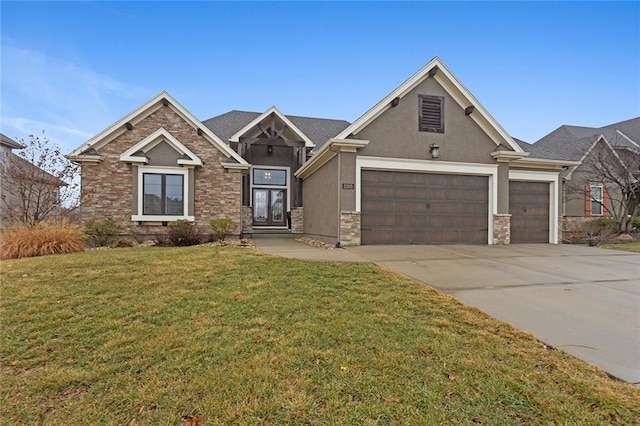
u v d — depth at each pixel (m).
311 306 4.57
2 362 3.21
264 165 17.11
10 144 18.41
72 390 2.74
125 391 2.70
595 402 2.55
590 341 3.66
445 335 3.70
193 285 5.52
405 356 3.21
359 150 10.59
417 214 11.16
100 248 10.61
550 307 4.78
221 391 2.66
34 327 3.95
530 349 3.42
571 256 9.23
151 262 7.20
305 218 15.25
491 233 11.74
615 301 5.09
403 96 11.09
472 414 2.41
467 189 11.66
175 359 3.17
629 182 16.22
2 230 9.49
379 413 2.41
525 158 12.41
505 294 5.37
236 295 5.01
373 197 10.80
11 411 2.50
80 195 12.11
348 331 3.76
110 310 4.45
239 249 9.24
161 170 12.70
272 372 2.92
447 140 11.40
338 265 7.10
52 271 6.43
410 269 7.05
